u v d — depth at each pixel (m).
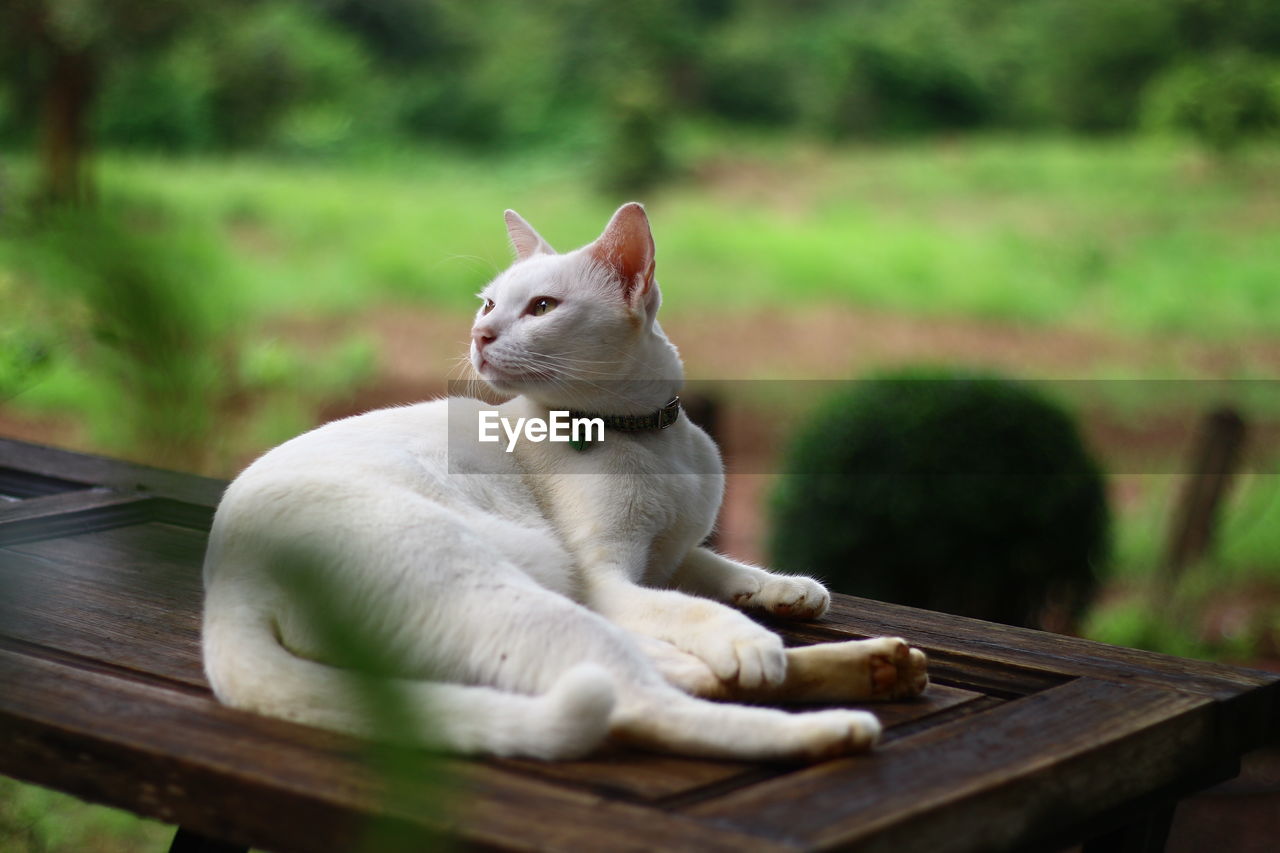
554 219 14.43
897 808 1.35
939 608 4.18
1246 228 13.60
